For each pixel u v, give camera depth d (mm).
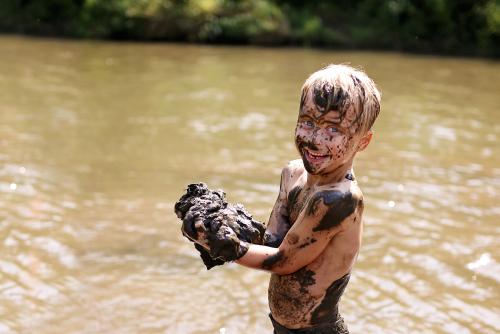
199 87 12180
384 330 3967
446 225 5578
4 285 4379
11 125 8680
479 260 4910
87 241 5102
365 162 7508
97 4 20562
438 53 20312
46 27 21203
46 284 4422
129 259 4836
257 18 20625
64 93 11094
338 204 2504
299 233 2543
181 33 20375
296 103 10852
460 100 11688
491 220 5719
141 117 9531
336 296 2719
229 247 2381
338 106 2389
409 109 10734
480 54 20281
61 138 8156
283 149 7922
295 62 16438
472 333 3949
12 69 13359
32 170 6773
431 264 4832
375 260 4887
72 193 6156
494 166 7449
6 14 21391
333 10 22656
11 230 5227
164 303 4242
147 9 20344
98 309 4137
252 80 13203
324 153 2438
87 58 15648
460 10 21000
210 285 4512
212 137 8461
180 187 6410
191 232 2410
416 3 21328
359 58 17969
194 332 3926
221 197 2508
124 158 7387
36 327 3900
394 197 6266
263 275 4703
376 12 22250
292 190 2814
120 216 5621
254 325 4023
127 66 14609
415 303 4293
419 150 8109
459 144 8461
